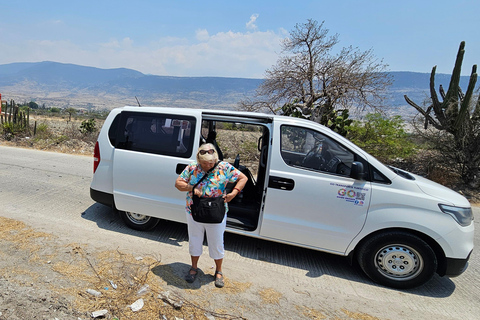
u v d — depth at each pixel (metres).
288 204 3.74
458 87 9.75
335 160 3.72
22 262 2.95
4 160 8.77
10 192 5.92
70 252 3.24
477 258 4.85
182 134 4.10
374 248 3.61
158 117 4.22
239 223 4.05
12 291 2.49
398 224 3.50
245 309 2.79
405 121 11.24
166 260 3.48
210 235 2.98
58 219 4.81
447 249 3.44
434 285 3.91
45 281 2.70
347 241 3.67
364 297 3.42
